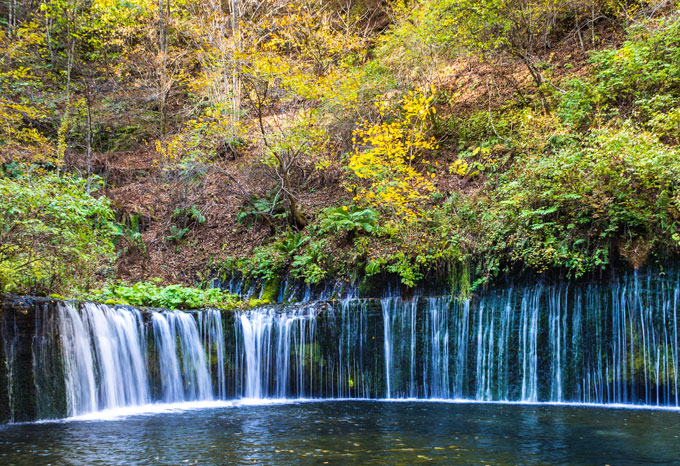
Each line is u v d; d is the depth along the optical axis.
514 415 8.62
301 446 6.43
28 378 8.37
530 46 15.83
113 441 6.75
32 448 6.36
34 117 18.77
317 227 15.30
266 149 15.58
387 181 13.80
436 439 6.82
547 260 10.70
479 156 14.71
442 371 11.27
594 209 10.65
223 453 6.07
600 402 9.91
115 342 9.79
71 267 10.61
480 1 14.99
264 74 14.68
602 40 15.76
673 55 12.20
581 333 10.26
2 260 9.16
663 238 9.78
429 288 12.18
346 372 11.62
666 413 8.68
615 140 10.19
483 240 11.79
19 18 23.44
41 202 9.13
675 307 9.43
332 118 17.05
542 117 13.87
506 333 10.91
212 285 15.70
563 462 5.64
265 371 11.46
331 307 11.92
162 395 10.36
